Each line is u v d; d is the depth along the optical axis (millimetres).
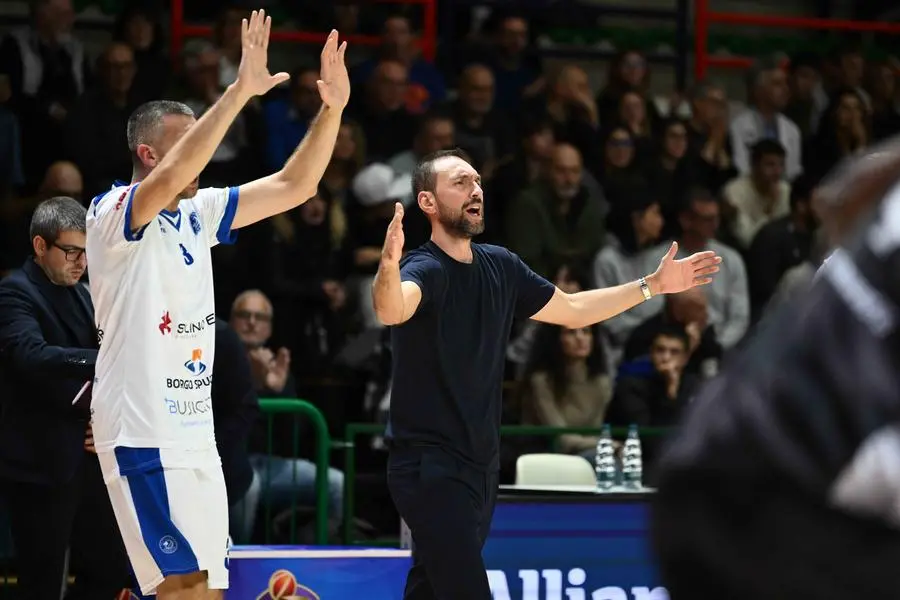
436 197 12805
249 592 14836
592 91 30531
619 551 16078
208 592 10922
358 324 22516
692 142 27312
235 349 16109
